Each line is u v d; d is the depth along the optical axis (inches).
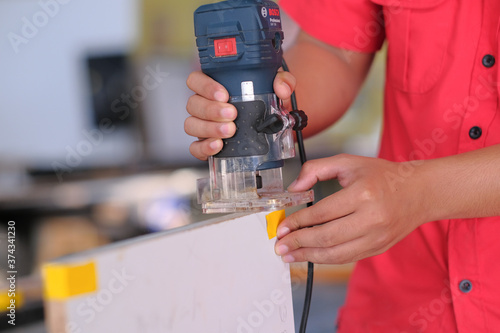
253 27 30.2
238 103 31.1
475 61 35.8
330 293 147.6
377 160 31.7
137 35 151.0
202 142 32.4
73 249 110.7
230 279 26.2
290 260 30.5
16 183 122.3
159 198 115.6
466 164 30.2
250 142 31.2
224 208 31.2
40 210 112.2
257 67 30.7
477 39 35.6
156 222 113.8
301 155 36.3
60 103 145.2
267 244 29.4
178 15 151.9
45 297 19.3
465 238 35.8
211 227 25.1
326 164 32.1
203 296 24.4
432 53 37.7
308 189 32.8
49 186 117.2
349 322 43.3
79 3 145.6
